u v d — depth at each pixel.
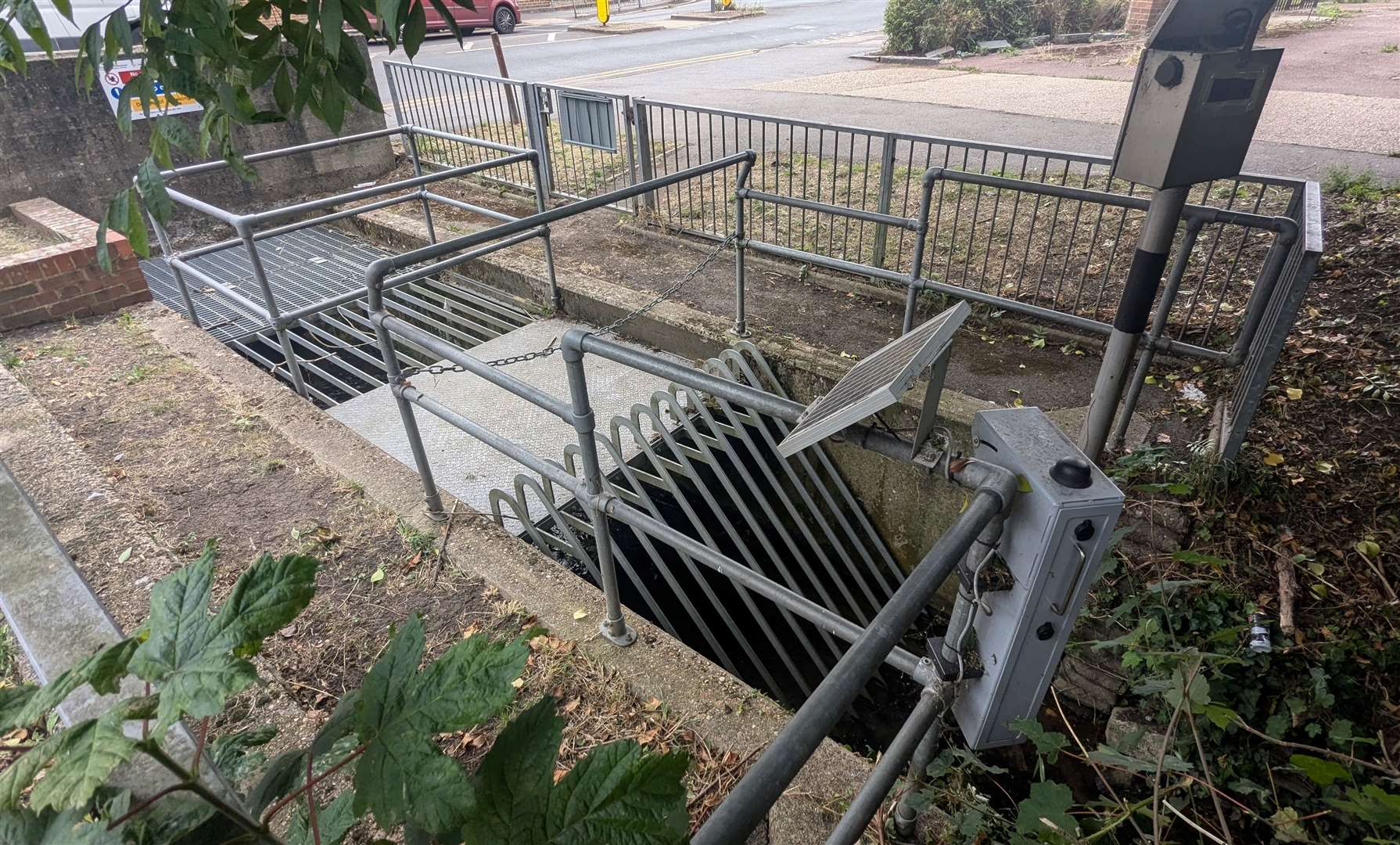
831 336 4.69
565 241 6.34
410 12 1.42
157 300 5.75
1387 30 13.73
